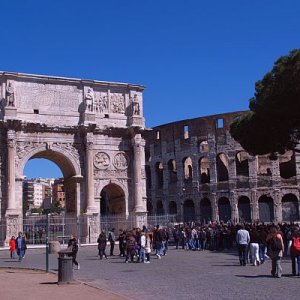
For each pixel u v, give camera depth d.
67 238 57.88
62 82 58.84
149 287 22.19
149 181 111.00
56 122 57.75
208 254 42.59
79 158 58.81
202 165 108.62
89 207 57.53
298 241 25.36
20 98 56.59
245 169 102.31
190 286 22.08
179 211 102.94
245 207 97.44
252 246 31.02
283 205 95.06
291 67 43.50
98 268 32.66
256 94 50.22
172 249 51.34
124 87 61.94
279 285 21.66
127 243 37.34
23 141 56.12
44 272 30.53
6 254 48.59
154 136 110.12
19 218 54.25
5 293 21.41
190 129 102.69
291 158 99.88
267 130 48.78
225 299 18.23
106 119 60.41
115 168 60.47
